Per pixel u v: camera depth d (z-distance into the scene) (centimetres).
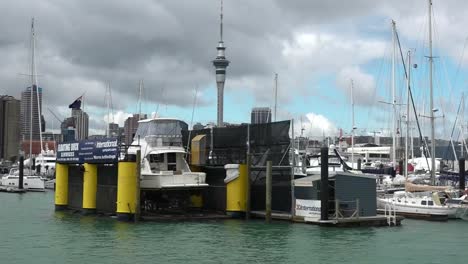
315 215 3775
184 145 4912
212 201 4369
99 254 2650
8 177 8800
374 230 3647
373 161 10050
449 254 2803
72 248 2814
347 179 3891
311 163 6281
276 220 3947
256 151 4231
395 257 2697
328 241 3114
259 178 4203
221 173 4284
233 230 3488
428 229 3847
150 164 4253
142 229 3519
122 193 3872
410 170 7456
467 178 5947
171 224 3753
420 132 7244
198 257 2595
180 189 4109
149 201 4300
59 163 4903
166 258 2564
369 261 2578
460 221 4481
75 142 4597
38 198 7006
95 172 4391
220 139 4538
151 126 4375
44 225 3738
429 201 4575
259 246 2920
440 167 7819
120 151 4047
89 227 3616
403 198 4762
